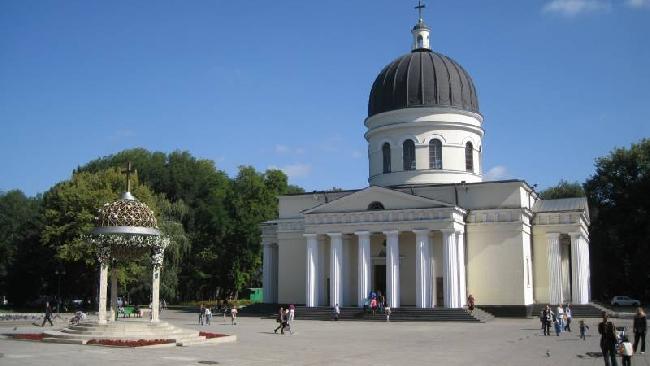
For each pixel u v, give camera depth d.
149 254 35.25
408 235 60.28
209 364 23.50
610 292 91.19
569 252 65.75
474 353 29.19
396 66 66.38
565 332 42.19
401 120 64.31
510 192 58.38
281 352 28.61
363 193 58.88
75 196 63.66
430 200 56.09
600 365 25.36
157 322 33.91
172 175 91.00
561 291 58.66
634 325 29.61
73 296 79.38
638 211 79.69
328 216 59.28
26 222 78.50
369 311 54.88
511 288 56.62
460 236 56.53
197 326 48.47
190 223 87.12
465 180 63.50
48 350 26.94
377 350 30.09
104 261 33.38
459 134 64.00
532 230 60.84
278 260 65.94
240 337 37.25
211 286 93.44
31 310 73.00
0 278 85.06
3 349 27.28
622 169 84.62
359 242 57.84
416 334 40.25
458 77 65.31
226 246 90.12
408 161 64.19
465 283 57.78
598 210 85.69
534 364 25.36
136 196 67.81
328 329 44.75
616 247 81.69
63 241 65.19
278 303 64.94
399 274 58.09
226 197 93.62
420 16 69.38
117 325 32.16
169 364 23.14
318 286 59.56
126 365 22.53
